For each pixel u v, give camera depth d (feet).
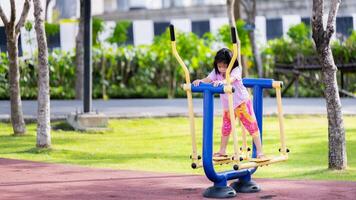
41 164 45.14
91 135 60.95
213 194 32.94
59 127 64.08
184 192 34.45
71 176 40.06
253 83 35.24
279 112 34.55
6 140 56.18
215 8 128.16
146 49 99.86
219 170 43.70
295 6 122.21
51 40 107.86
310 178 39.24
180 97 98.12
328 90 41.78
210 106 32.30
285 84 99.71
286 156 34.83
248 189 34.22
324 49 41.37
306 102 85.25
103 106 81.25
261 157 33.65
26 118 66.69
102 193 34.32
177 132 62.49
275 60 98.73
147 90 98.22
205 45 102.06
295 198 32.73
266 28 116.26
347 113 71.31
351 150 50.96
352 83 98.02
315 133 60.13
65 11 124.67
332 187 35.73
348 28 111.65
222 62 33.12
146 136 60.39
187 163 46.14
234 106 33.65
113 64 98.89
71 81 98.02
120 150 52.60
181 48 98.17
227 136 34.30
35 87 94.43
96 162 46.57
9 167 43.65
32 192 34.71
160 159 47.96
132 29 116.88
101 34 105.91
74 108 77.25
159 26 118.11
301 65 92.68
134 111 73.87
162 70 99.50
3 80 91.25
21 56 93.40
